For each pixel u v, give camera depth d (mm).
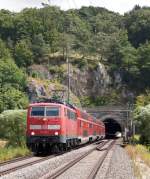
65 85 179375
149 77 190125
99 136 86375
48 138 38094
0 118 51719
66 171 24516
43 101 40406
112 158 35062
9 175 22188
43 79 178375
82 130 54156
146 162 32719
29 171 24125
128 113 130125
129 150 44312
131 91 186250
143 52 196125
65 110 39562
